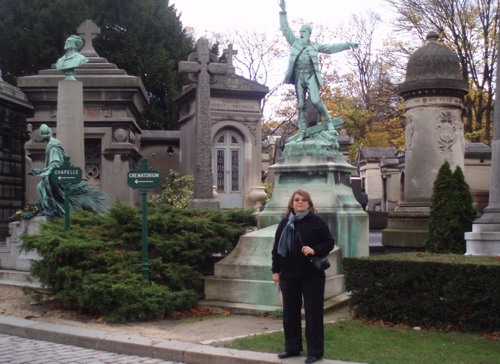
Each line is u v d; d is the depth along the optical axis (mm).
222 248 10516
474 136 34531
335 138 12000
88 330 8016
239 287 9570
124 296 8680
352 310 8820
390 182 38250
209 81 18875
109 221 10453
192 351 6766
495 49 33250
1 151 19453
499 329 7406
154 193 25344
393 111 40094
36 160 21438
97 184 21594
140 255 9828
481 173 29062
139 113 24219
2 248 13672
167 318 8945
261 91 26125
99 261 9430
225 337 7602
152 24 33812
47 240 9375
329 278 9781
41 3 31281
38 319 8938
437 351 6527
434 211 12211
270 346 6848
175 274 9539
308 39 12352
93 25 22641
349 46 12289
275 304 9266
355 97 46750
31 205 13727
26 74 30719
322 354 6227
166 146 27406
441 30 33875
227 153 26000
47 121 21469
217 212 11352
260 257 9711
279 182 11883
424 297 7883
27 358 6988
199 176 18531
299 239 6289
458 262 7730
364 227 11438
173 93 32938
